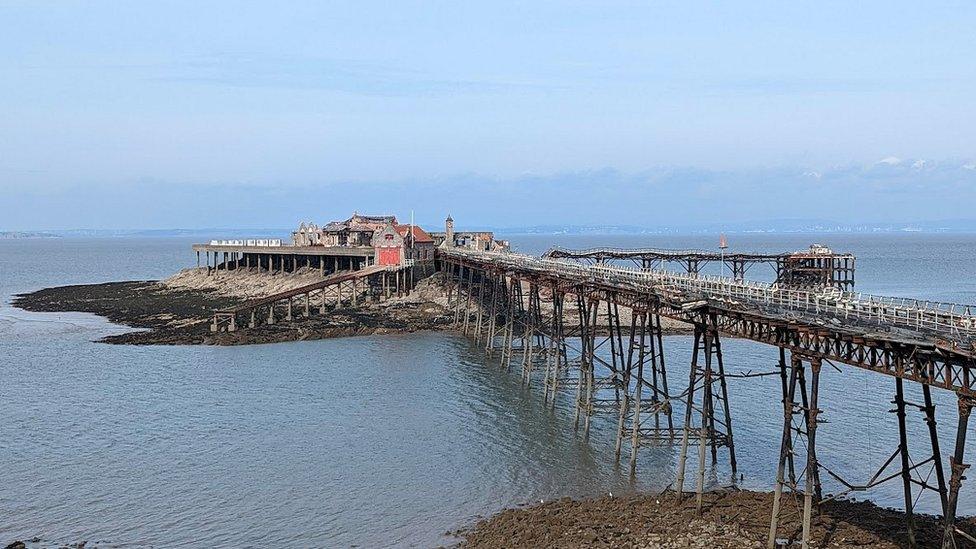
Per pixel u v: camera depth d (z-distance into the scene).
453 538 39.34
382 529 40.56
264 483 47.09
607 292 53.03
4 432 57.44
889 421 57.47
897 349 28.72
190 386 71.88
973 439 53.12
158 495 45.22
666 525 37.84
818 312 37.00
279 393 69.06
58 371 78.88
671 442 47.47
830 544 34.72
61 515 42.38
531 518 40.06
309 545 38.78
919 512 40.78
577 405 57.53
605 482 46.59
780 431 55.53
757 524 37.31
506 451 52.66
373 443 54.66
